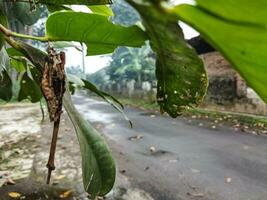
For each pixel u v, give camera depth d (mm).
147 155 6605
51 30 869
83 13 797
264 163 5926
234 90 13398
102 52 936
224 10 319
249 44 348
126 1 376
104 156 934
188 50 539
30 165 5930
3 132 9406
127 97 23859
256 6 294
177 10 348
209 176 5254
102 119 12352
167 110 834
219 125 10336
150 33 518
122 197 4438
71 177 5223
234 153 6703
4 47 1205
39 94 1629
